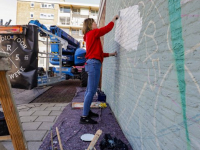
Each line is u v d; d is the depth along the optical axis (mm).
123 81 2359
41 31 4824
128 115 2043
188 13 865
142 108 1546
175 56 986
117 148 1756
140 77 1619
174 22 998
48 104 3885
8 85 935
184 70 896
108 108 3477
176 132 966
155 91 1268
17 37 3748
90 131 2270
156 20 1259
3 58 872
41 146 1832
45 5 26781
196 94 798
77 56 7594
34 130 2322
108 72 3896
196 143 791
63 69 7773
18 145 1000
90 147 1333
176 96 971
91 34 2426
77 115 2967
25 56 3746
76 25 27594
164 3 1131
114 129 2371
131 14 1995
